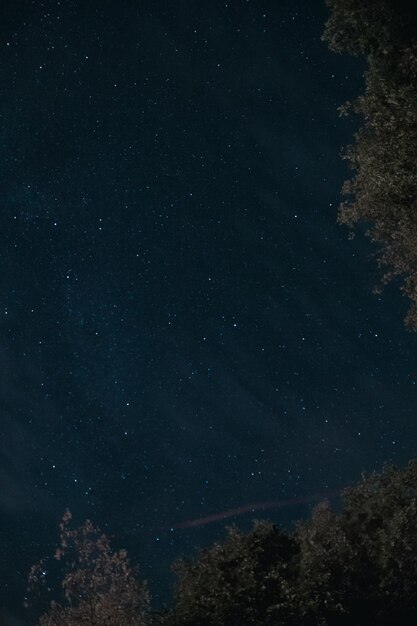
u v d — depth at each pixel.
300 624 13.37
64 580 15.99
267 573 13.81
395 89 13.23
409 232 14.01
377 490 15.26
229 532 14.57
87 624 15.50
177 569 14.45
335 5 13.64
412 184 13.27
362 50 13.72
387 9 13.09
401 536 13.94
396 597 13.73
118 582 15.97
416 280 14.51
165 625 13.97
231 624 13.52
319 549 13.85
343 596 13.63
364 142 14.04
